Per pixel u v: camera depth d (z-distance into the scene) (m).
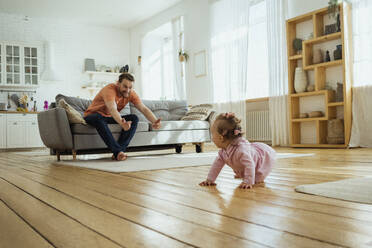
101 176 2.14
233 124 1.60
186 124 4.37
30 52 7.62
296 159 2.91
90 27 8.84
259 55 6.10
